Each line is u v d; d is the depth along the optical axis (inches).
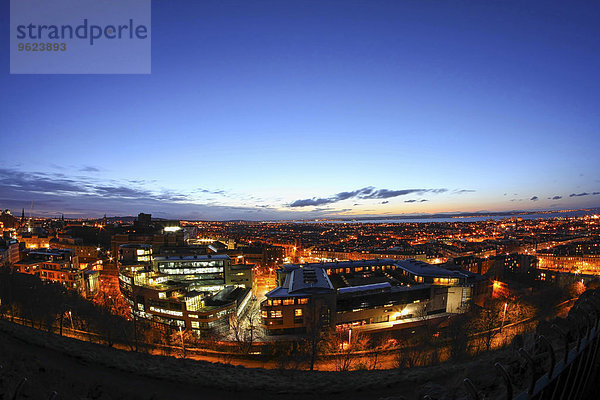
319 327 3663.9
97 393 1155.3
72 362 1408.7
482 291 4682.6
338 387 1284.4
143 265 5497.1
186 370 1459.2
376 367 2787.9
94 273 5821.9
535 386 392.2
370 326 4072.3
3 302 3503.9
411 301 4323.3
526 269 7317.9
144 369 1391.5
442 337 3496.6
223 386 1267.2
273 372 1616.6
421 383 1317.7
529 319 4320.9
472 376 749.3
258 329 3969.0
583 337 525.0
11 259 6939.0
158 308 4018.2
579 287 5944.9
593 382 508.7
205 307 4025.6
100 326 3048.7
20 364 1239.5
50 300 3595.0
